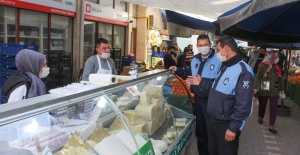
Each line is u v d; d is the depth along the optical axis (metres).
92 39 10.38
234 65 3.01
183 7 6.93
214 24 7.04
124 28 12.80
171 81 4.14
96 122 2.20
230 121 3.06
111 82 2.61
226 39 3.03
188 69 4.39
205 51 3.86
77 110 2.03
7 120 1.36
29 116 1.51
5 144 1.49
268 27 6.92
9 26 6.75
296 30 6.75
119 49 10.88
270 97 5.88
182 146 3.42
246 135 5.61
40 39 7.71
